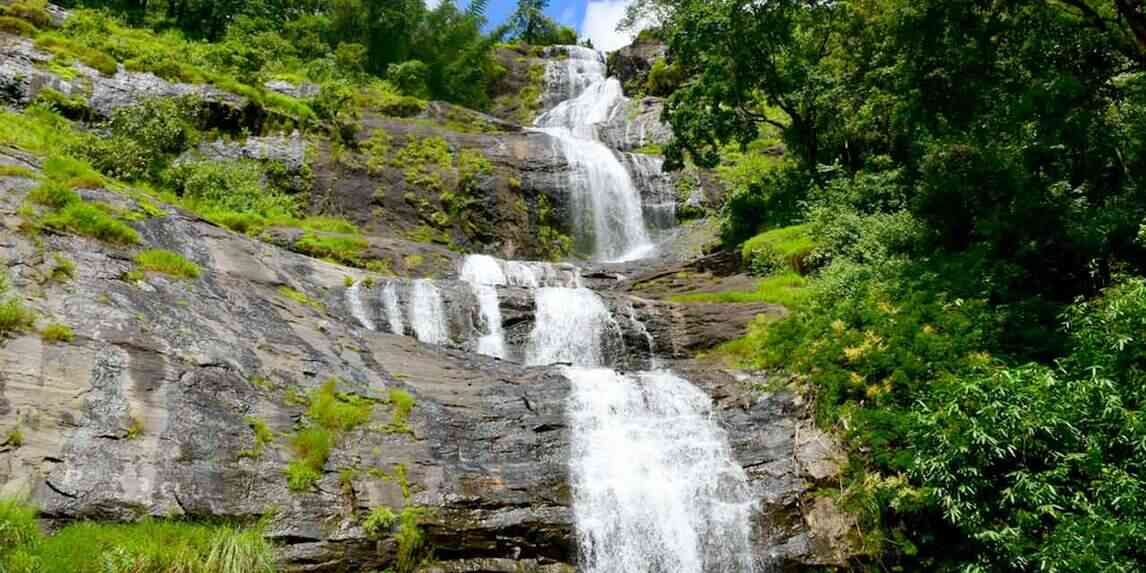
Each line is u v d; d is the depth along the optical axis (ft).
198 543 28.63
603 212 92.32
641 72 142.41
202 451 31.76
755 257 68.39
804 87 81.76
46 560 25.26
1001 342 42.24
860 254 60.54
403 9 137.18
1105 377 32.32
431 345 46.14
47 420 29.68
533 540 35.09
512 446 38.52
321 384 38.11
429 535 33.19
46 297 34.35
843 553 36.81
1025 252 47.39
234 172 70.64
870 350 42.93
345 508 32.60
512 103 147.43
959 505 33.14
